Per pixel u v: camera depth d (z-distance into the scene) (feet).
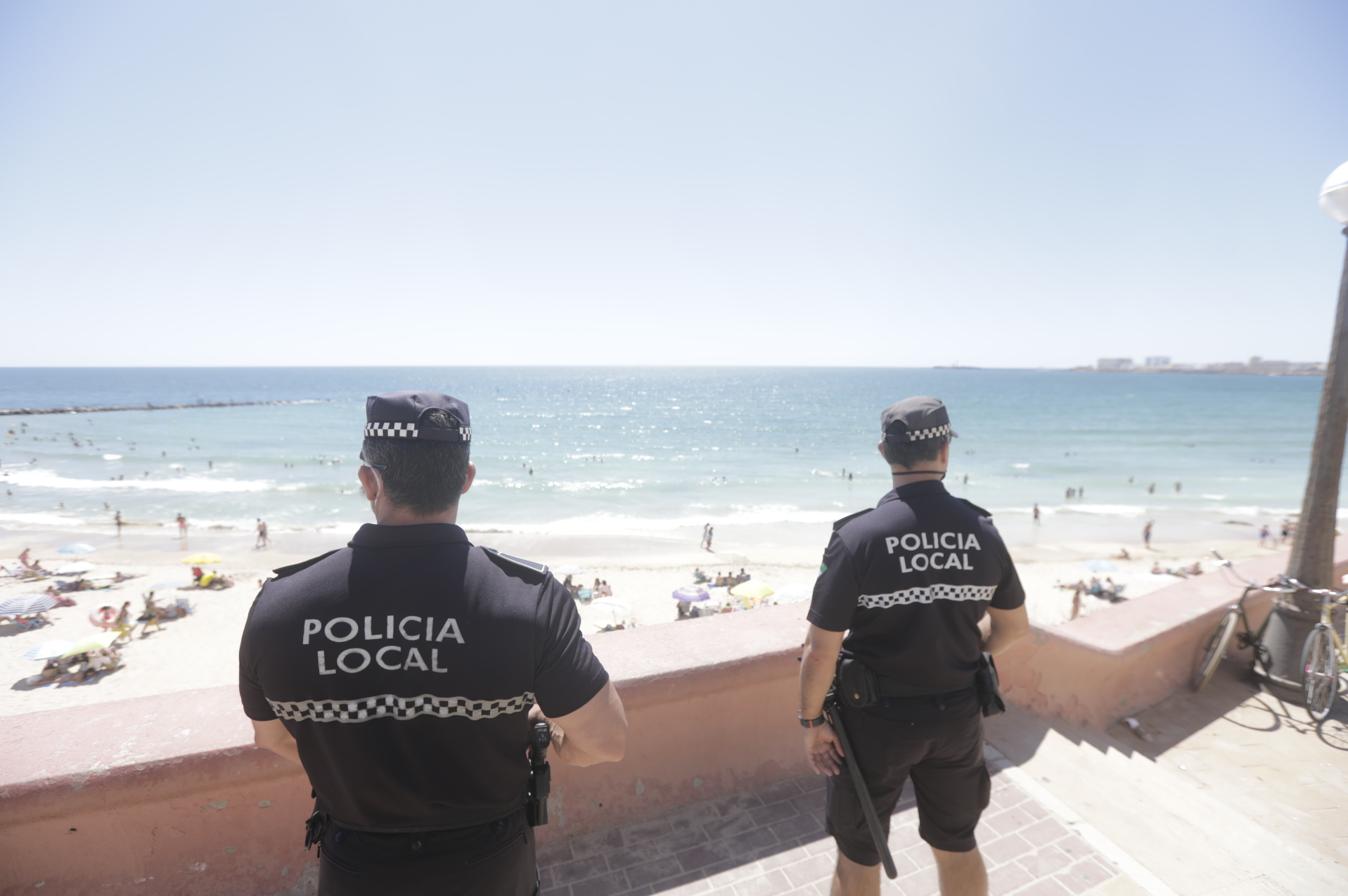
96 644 51.85
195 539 100.37
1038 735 10.94
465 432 4.27
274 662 3.78
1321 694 13.07
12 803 5.96
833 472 179.83
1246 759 11.82
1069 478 169.58
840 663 6.42
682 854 8.04
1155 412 369.71
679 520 120.26
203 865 6.72
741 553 97.19
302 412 380.17
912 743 6.10
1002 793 9.35
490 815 4.11
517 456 212.43
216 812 6.72
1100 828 8.73
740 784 9.09
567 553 96.68
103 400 491.72
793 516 124.47
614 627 61.21
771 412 379.96
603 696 4.23
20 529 106.52
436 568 3.92
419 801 3.86
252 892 6.88
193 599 70.18
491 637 3.81
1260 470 182.80
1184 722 13.04
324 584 3.87
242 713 7.07
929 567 6.06
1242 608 14.53
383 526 4.02
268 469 175.22
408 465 3.97
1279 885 7.88
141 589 74.02
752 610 10.66
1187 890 7.68
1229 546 100.42
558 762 8.14
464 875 3.98
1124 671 13.16
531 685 3.96
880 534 6.11
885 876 7.83
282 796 6.93
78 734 6.59
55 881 6.29
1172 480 166.30
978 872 6.61
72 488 144.97
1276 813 10.37
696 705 8.75
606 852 8.05
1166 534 109.60
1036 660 11.74
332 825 4.20
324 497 135.23
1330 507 13.55
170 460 190.60
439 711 3.78
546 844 8.13
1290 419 330.95
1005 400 464.65
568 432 281.13
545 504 136.67
